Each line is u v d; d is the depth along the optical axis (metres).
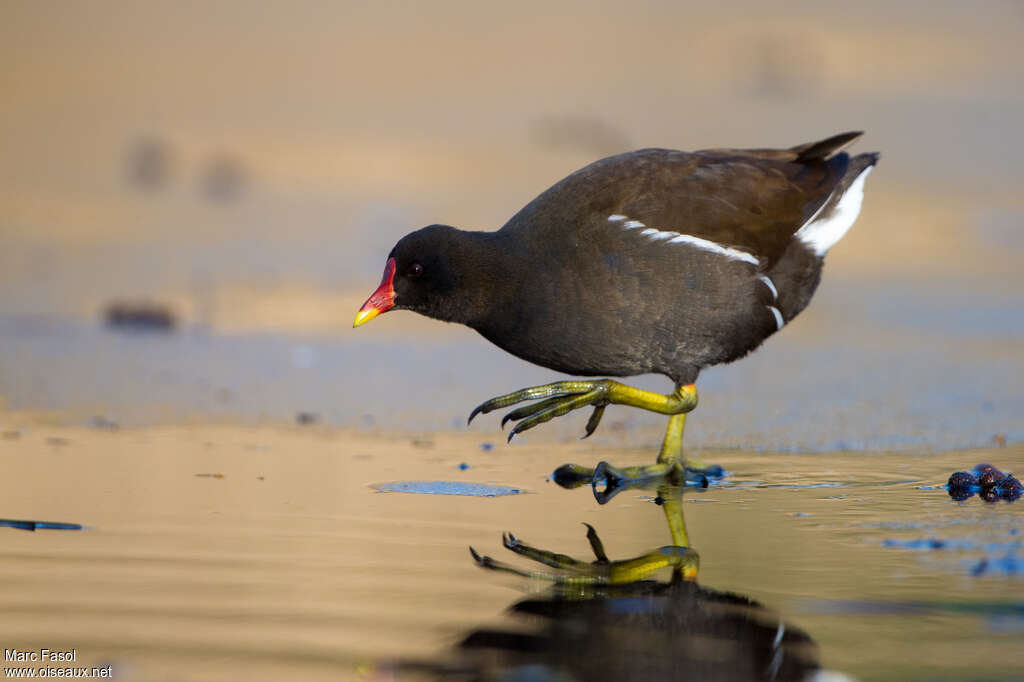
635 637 6.21
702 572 7.29
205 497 9.09
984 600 6.76
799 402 13.17
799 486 9.80
